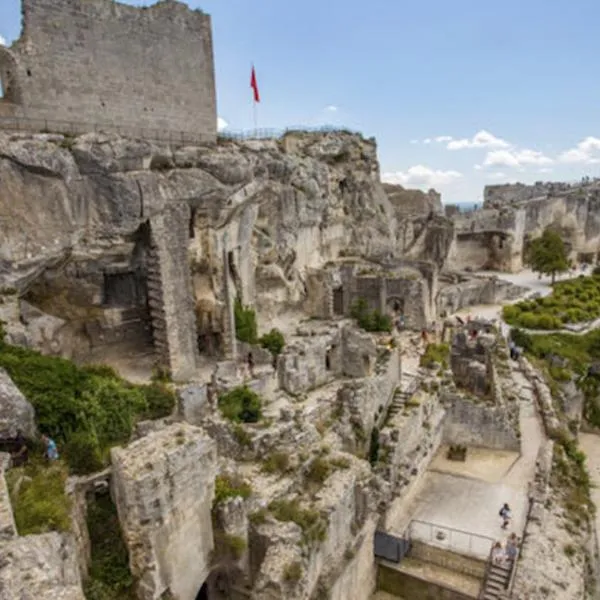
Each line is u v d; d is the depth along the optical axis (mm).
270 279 44875
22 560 11133
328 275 49281
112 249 28750
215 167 32094
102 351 31891
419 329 50438
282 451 21891
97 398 20312
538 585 20906
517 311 60656
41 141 24859
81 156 25609
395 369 34062
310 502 19219
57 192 25094
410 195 89438
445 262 74688
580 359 51438
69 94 29078
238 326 37719
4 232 23766
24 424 17359
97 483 17438
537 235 95188
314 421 25766
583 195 96688
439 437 32906
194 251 34094
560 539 23672
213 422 22734
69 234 25953
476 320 54125
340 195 59906
